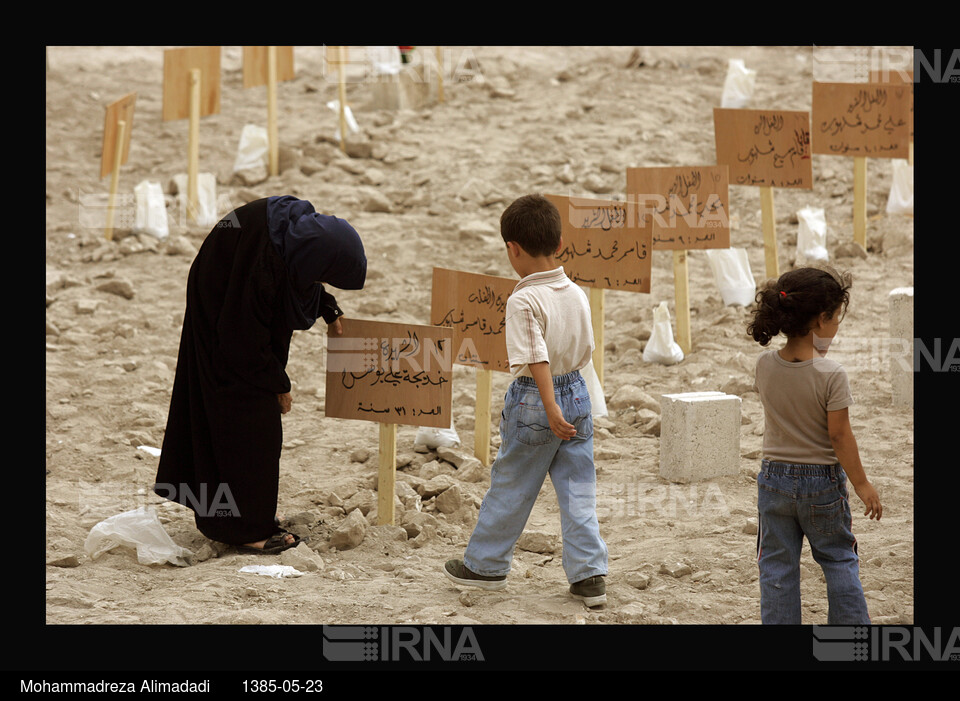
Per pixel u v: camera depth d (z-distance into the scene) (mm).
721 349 18359
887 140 21016
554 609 10805
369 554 12453
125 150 23969
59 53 36500
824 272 9844
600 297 16641
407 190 26156
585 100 31703
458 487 13625
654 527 12969
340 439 15914
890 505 13172
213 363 12336
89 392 17016
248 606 10898
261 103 32281
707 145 28625
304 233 11859
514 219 10773
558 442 10922
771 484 10031
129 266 22312
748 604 11000
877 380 16688
